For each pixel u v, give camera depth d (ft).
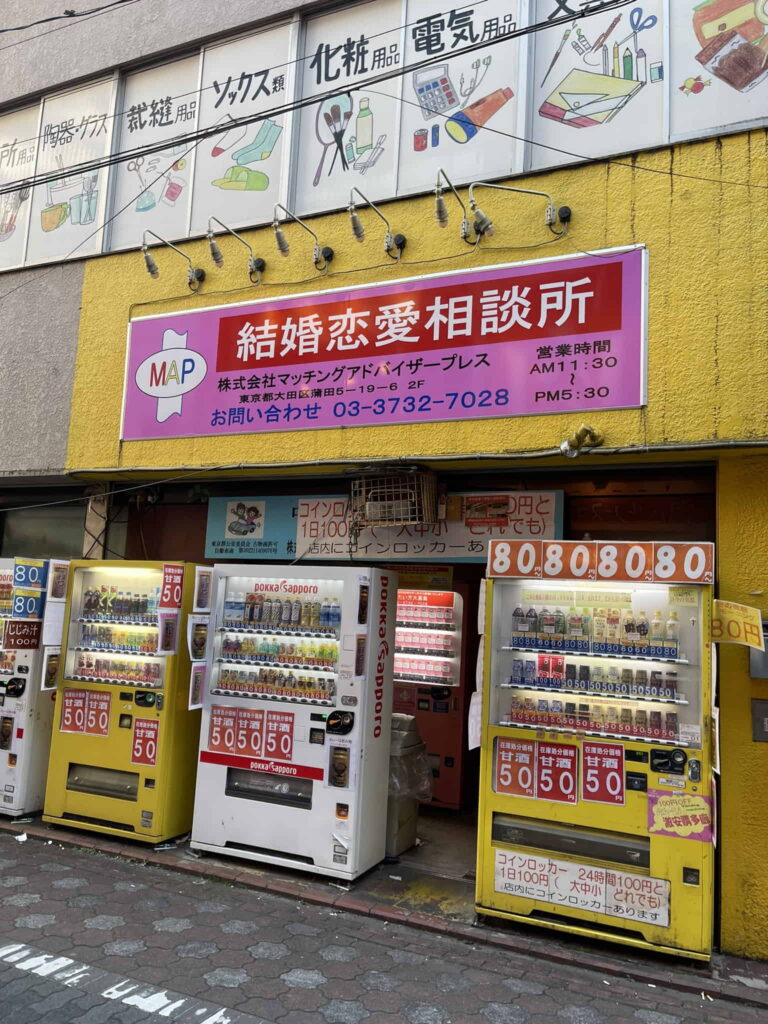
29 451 24.88
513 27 20.17
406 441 19.04
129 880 17.60
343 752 17.57
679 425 16.20
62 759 20.77
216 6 24.45
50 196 27.02
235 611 19.69
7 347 26.03
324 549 21.94
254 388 21.26
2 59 28.89
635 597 15.71
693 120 17.79
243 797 18.51
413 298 19.40
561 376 17.47
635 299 16.92
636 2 18.72
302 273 21.21
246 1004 12.36
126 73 26.37
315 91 22.84
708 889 13.99
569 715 15.62
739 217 16.28
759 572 15.65
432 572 23.86
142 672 20.45
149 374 23.00
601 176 17.79
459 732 23.49
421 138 21.03
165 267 23.40
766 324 15.72
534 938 15.14
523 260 18.34
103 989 12.56
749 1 17.53
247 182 23.43
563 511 19.34
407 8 21.71
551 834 15.25
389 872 18.44
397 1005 12.59
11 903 15.89
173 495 25.39
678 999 13.26
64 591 21.50
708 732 14.28
